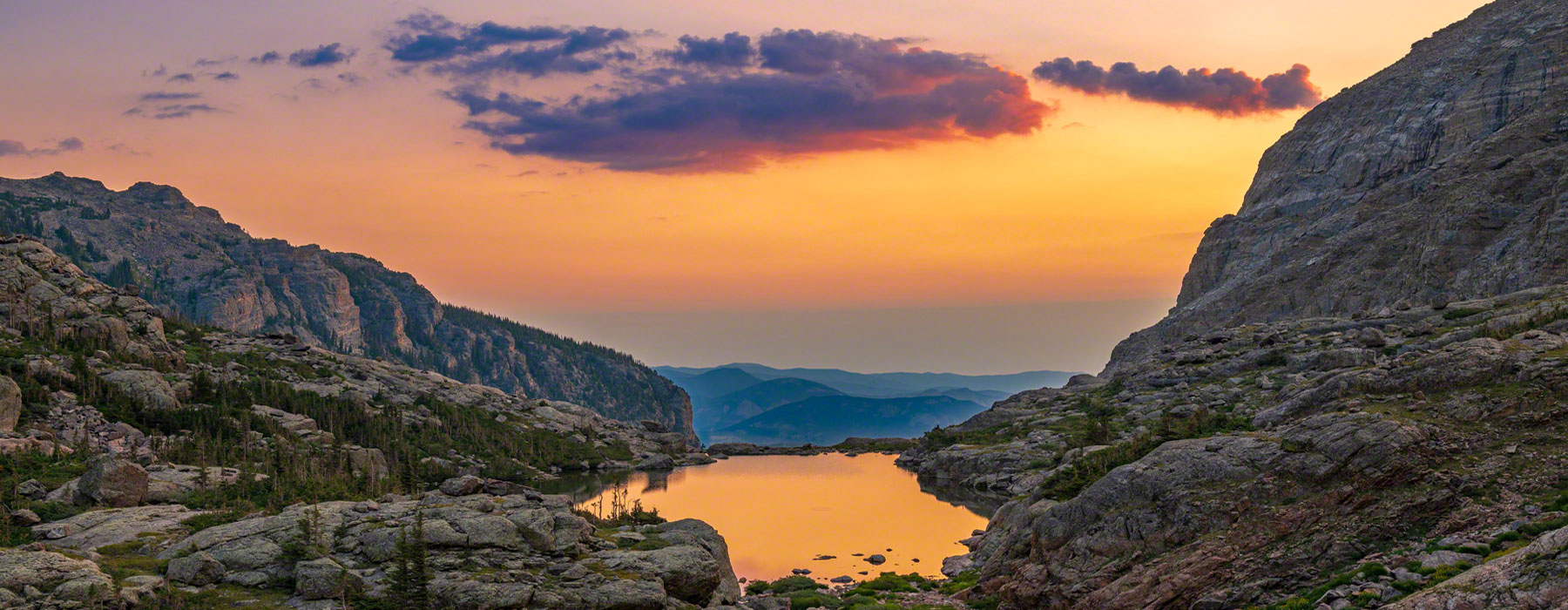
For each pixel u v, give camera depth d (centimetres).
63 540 7225
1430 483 6794
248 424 14988
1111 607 6775
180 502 9075
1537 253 19075
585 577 6706
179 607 5969
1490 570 5228
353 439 17950
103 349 17800
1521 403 7369
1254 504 7006
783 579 9788
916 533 12694
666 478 19850
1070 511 7656
